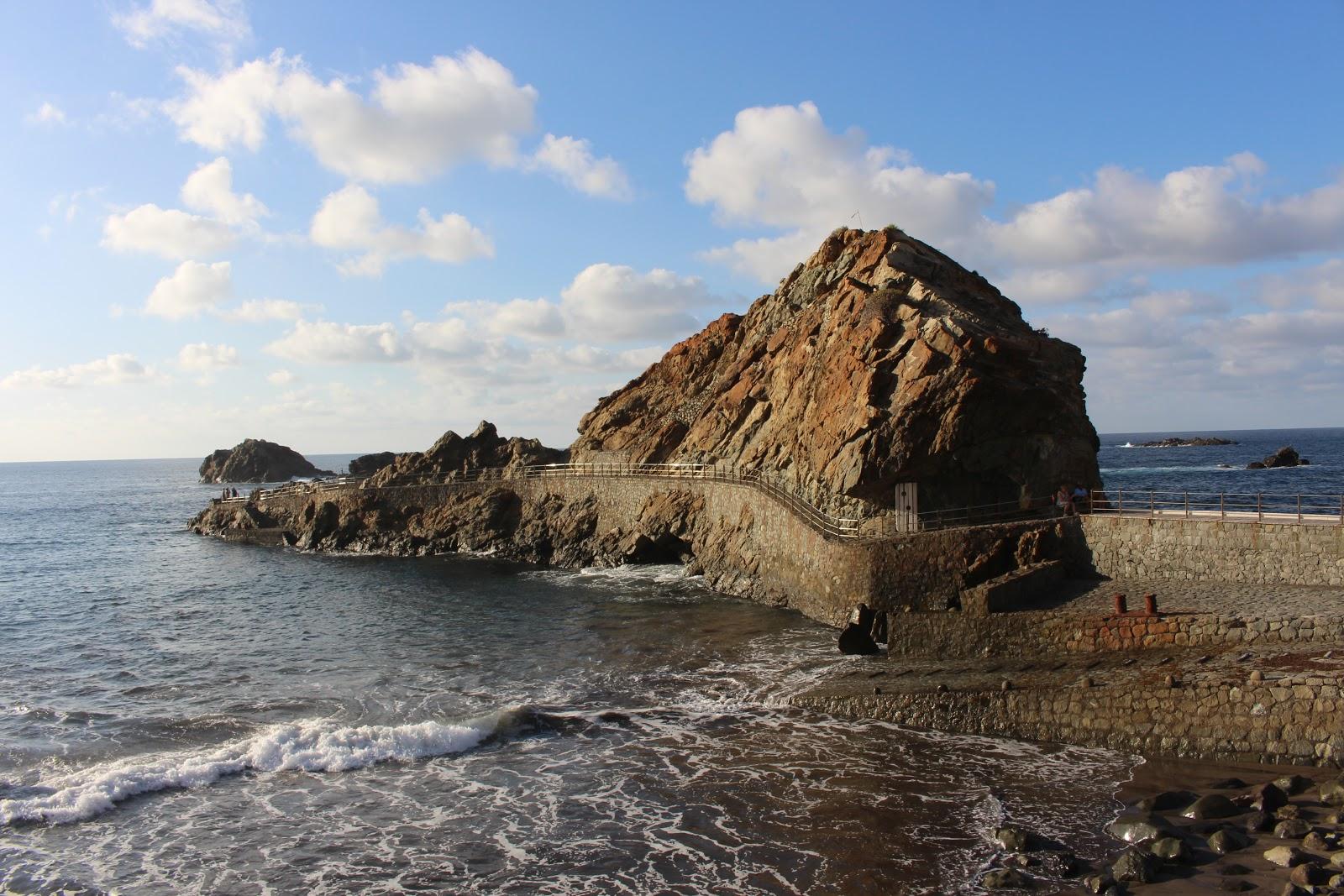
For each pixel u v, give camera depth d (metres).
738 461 52.88
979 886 15.18
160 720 26.02
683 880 15.92
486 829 18.33
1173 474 113.94
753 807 18.80
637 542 55.56
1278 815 16.48
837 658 29.86
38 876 16.86
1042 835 16.89
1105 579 30.95
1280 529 27.58
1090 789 18.75
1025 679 23.44
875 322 41.00
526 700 27.08
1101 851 16.16
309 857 17.39
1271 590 26.59
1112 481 102.38
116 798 20.17
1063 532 32.62
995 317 44.00
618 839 17.64
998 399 37.69
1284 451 128.25
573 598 46.06
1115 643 24.94
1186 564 29.67
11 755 23.00
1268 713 19.39
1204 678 20.70
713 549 49.28
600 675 29.64
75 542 88.19
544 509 65.31
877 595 34.41
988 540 33.00
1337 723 18.64
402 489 74.44
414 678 30.38
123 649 36.72
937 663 27.08
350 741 23.08
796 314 56.16
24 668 33.47
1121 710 21.05
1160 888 14.46
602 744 23.00
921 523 38.00
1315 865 14.25
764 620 37.69
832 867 16.08
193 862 17.31
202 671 32.34
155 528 101.94
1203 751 19.84
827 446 42.28
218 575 60.84
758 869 16.19
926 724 23.19
